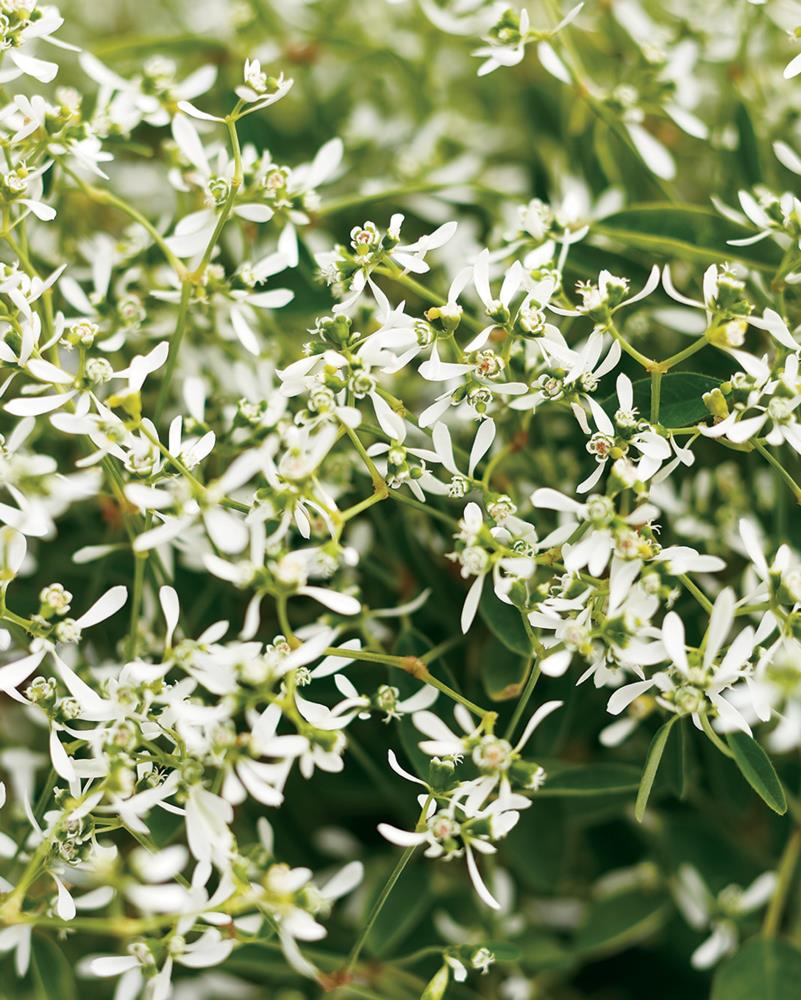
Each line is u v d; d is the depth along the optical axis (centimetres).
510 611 62
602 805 66
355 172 71
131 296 65
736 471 66
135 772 60
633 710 64
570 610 59
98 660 66
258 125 69
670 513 65
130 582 66
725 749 59
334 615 63
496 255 64
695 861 67
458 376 61
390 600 66
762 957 65
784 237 63
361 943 60
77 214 69
